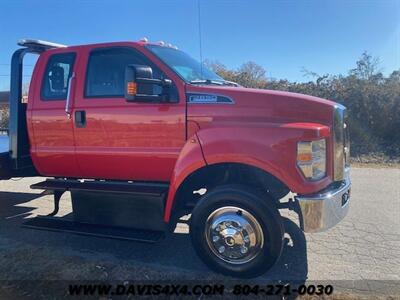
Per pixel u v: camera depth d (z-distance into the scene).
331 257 3.97
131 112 3.86
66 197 6.50
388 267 3.73
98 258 3.94
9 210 5.73
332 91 13.00
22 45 4.50
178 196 3.71
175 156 3.74
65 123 4.17
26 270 3.66
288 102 3.48
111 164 4.05
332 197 3.30
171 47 4.37
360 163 10.13
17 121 4.50
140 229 3.89
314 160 3.29
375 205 5.86
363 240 4.44
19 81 4.50
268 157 3.26
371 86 12.55
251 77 14.98
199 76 4.15
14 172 4.78
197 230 3.53
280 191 3.92
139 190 3.90
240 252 3.42
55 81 4.29
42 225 4.10
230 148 3.35
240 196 3.33
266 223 3.29
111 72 4.02
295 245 4.29
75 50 4.17
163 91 3.70
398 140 11.94
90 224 4.08
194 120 3.65
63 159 4.26
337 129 3.48
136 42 3.98
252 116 3.51
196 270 3.67
